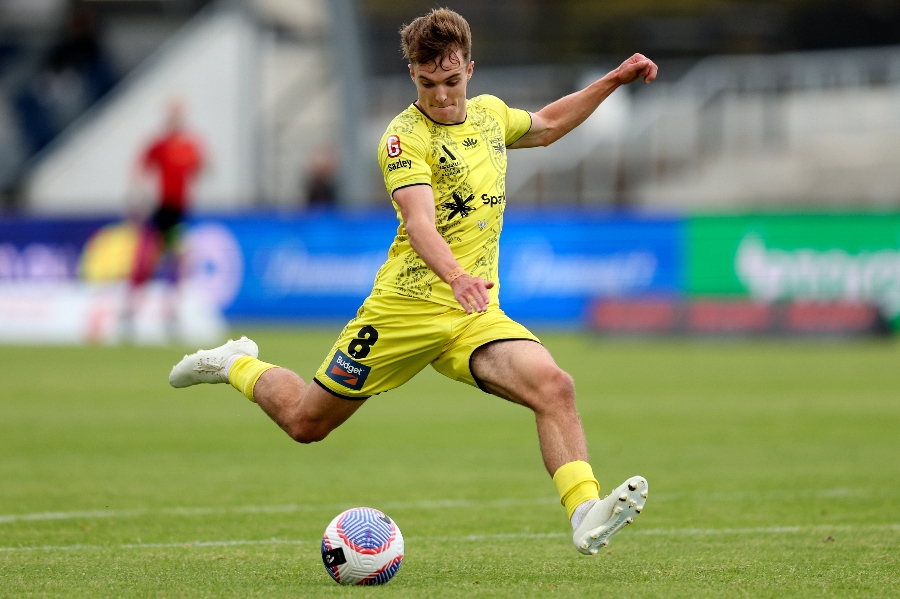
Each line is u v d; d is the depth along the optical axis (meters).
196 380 21.62
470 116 19.27
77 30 104.25
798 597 16.53
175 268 78.50
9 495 27.16
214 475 30.30
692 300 74.19
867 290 73.31
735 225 74.88
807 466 31.36
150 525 23.47
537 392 18.05
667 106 105.25
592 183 99.38
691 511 25.02
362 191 98.56
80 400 47.88
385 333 19.14
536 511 25.20
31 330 79.38
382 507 25.69
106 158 101.25
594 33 119.81
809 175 99.88
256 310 79.56
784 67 109.00
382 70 110.81
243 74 99.50
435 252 17.52
